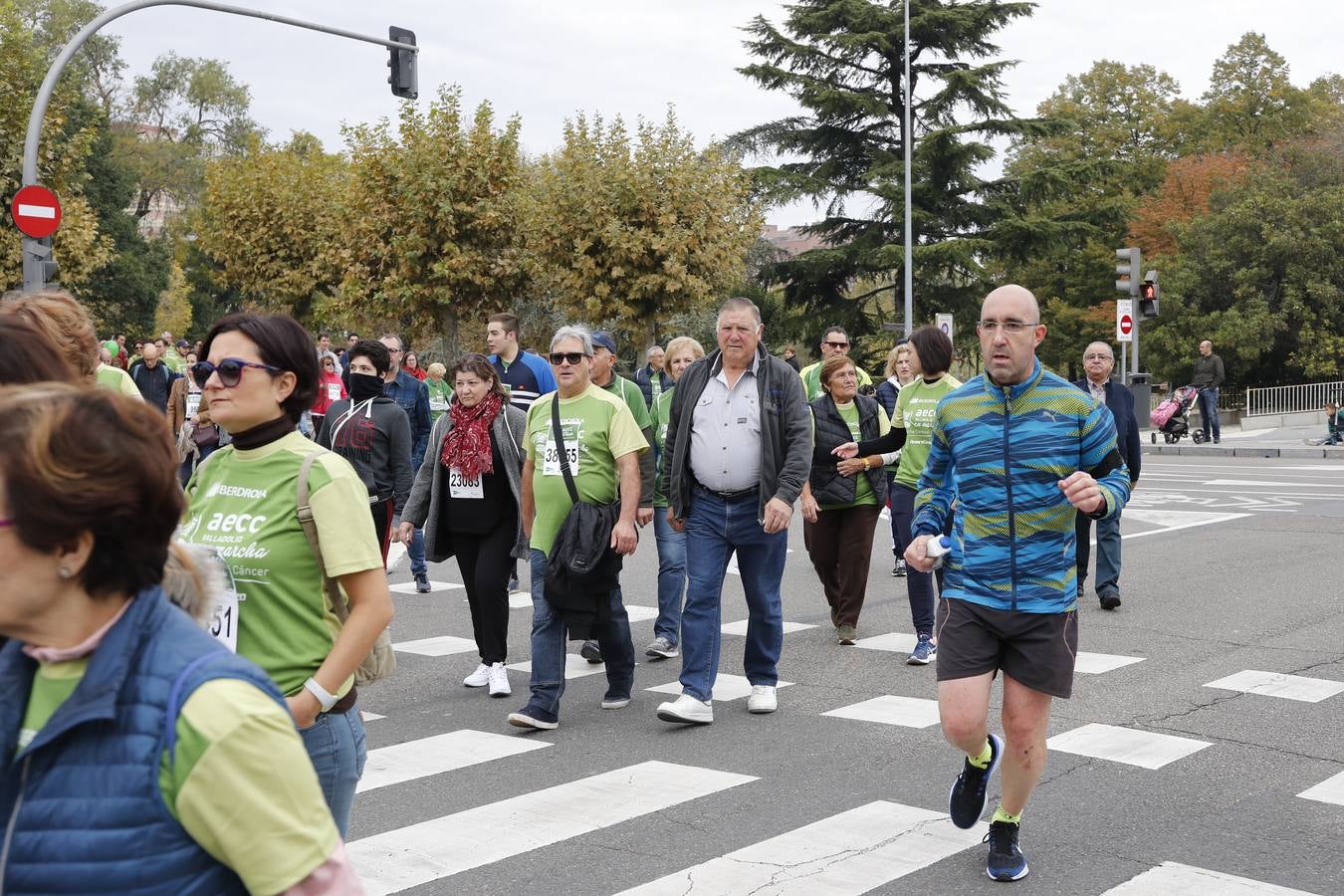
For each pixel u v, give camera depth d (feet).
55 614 5.60
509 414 24.11
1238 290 130.11
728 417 21.99
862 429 28.27
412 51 61.16
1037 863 15.46
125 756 5.45
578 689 25.14
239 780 5.49
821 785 18.62
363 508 10.24
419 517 25.05
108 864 5.42
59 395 5.63
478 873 15.30
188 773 5.44
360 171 97.66
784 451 22.02
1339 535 44.62
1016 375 14.76
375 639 10.17
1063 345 169.58
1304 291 130.21
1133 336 81.92
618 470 22.80
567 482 22.43
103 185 180.45
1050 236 124.16
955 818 15.53
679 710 21.79
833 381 28.19
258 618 10.08
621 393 29.94
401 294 95.20
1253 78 182.60
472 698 24.44
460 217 95.81
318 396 10.66
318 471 10.12
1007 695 14.97
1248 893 14.46
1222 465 77.77
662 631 27.94
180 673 5.56
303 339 10.45
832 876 15.07
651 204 97.35
